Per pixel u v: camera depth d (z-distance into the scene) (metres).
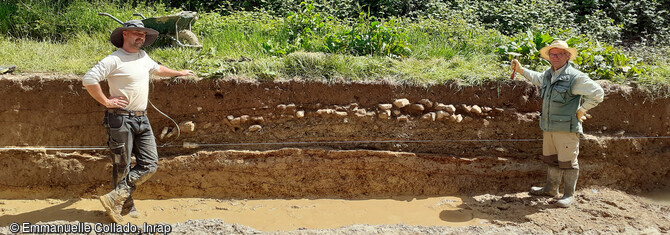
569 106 4.58
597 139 5.30
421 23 7.06
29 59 5.45
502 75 5.44
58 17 6.68
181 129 5.11
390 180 5.27
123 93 4.07
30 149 5.03
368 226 4.11
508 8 7.61
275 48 6.07
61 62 5.43
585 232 4.14
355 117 5.24
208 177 5.16
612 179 5.38
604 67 5.68
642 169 5.42
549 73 4.74
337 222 4.65
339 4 7.83
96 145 5.15
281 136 5.25
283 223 4.62
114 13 6.86
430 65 5.69
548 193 5.02
